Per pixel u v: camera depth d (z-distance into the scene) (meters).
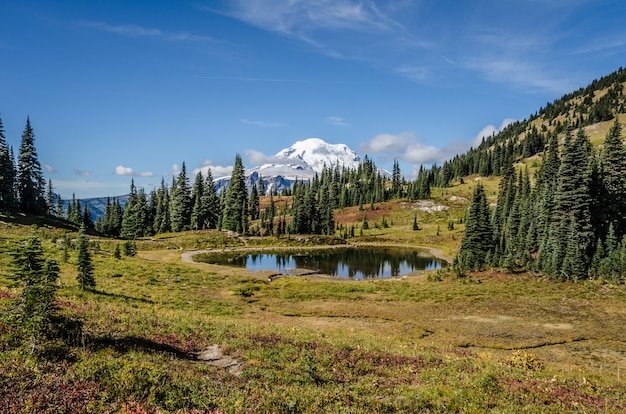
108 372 12.95
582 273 51.75
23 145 94.94
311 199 143.38
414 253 111.56
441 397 15.08
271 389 14.64
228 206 130.12
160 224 132.75
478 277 61.09
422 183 186.25
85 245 38.22
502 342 31.53
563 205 58.66
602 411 14.34
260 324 31.38
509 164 118.38
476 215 71.44
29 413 9.63
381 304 46.59
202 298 46.00
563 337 32.56
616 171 64.19
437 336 33.50
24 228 80.50
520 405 14.73
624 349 29.80
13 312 15.76
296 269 81.50
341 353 22.03
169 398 11.99
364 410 13.43
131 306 33.91
